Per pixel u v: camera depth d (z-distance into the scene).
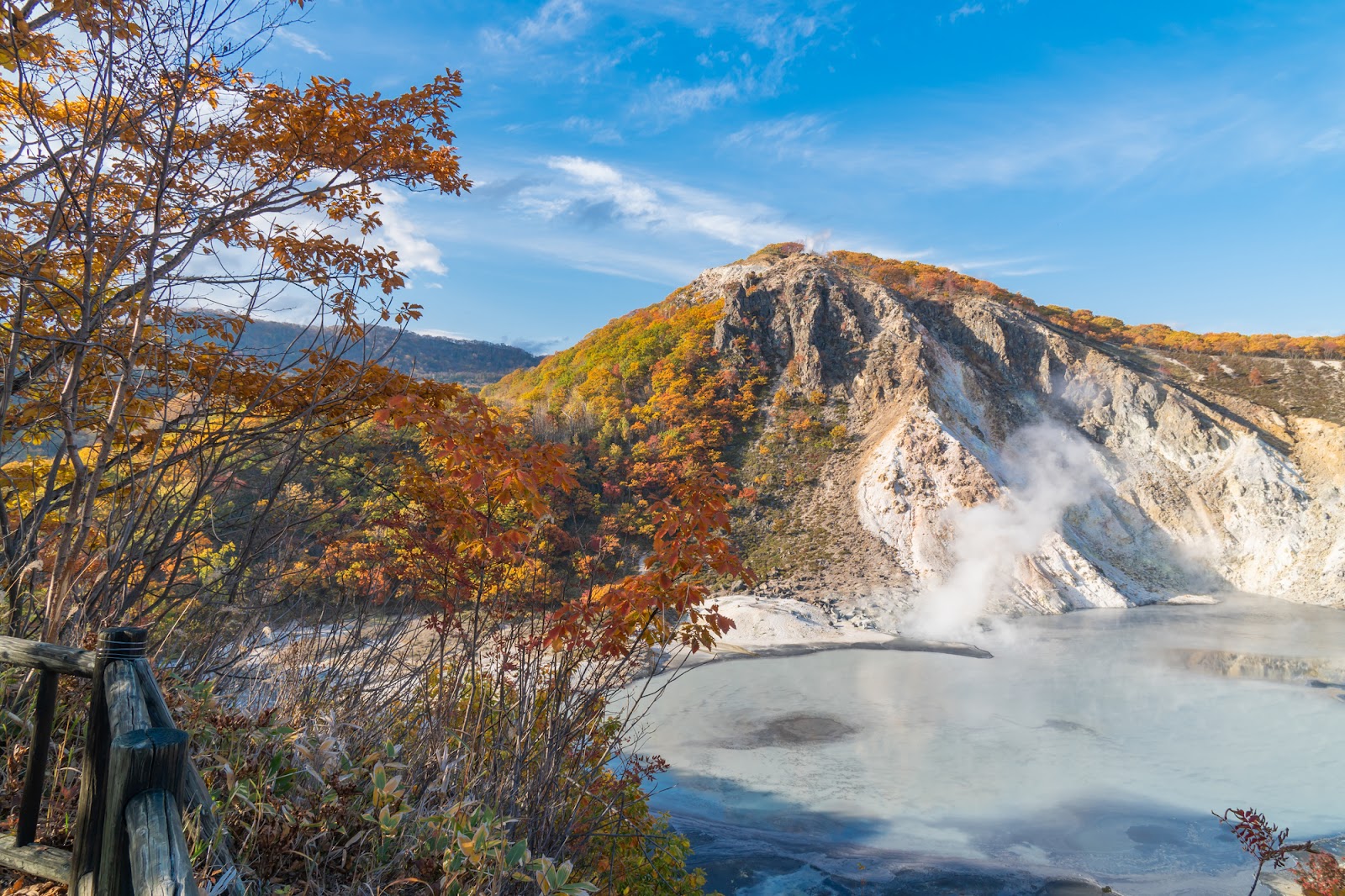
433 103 6.79
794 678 36.88
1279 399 84.62
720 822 21.81
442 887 2.75
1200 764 26.42
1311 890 10.86
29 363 5.11
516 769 3.82
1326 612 55.19
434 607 4.90
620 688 4.57
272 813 2.62
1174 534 68.69
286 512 4.86
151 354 4.78
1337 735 28.98
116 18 4.18
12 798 2.73
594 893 4.28
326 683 4.14
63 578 3.32
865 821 21.92
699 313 94.75
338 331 5.82
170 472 4.84
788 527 62.16
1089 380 82.88
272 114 6.21
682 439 69.25
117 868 1.45
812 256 106.81
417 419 4.64
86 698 3.05
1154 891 17.77
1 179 5.18
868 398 77.00
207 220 5.53
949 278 115.81
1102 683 36.25
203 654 4.05
